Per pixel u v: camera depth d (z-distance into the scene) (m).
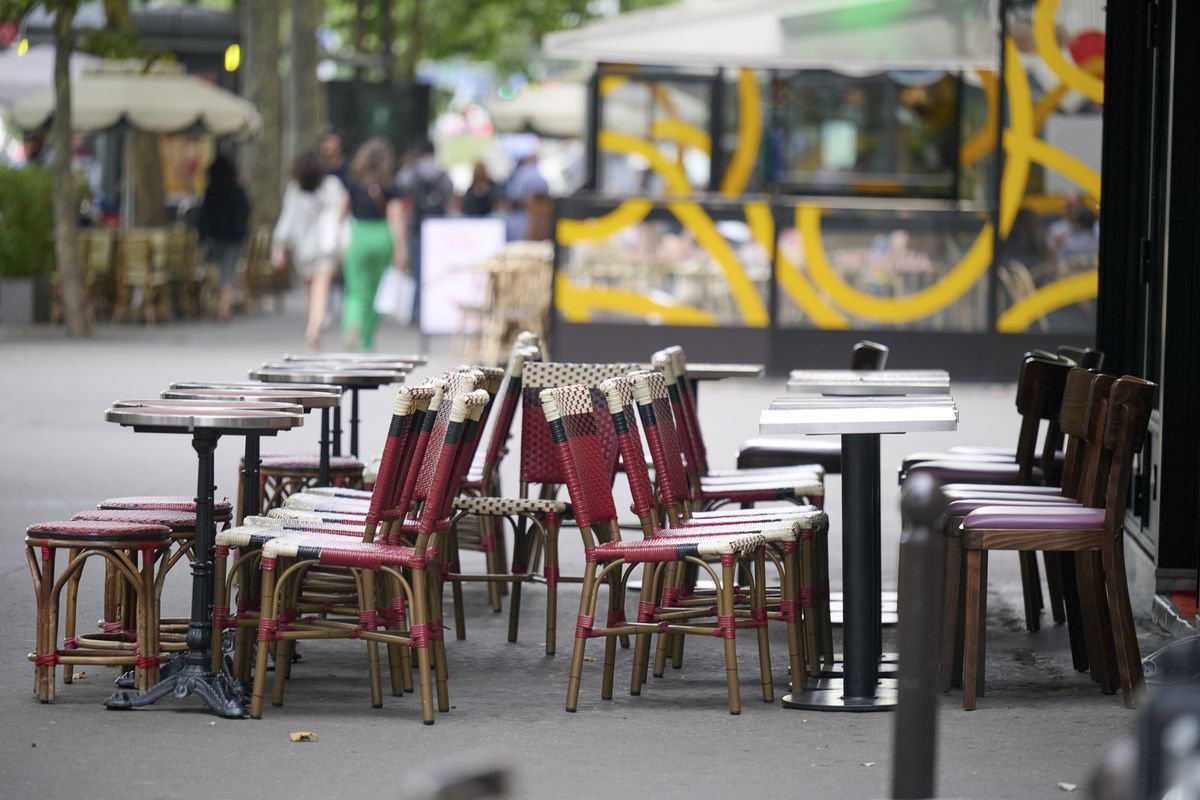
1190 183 26.81
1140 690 22.34
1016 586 31.38
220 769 19.41
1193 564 27.20
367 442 45.47
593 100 64.19
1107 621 23.23
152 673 22.39
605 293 58.84
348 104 117.88
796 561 23.23
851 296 58.22
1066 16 52.22
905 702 13.95
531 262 63.31
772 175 64.38
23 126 79.94
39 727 21.03
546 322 63.47
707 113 64.12
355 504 24.62
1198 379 26.86
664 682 24.17
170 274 82.12
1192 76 26.89
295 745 20.42
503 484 39.69
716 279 58.53
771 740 20.88
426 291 66.94
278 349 68.81
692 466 26.62
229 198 83.56
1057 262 57.28
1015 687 23.75
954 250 57.69
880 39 59.34
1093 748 20.41
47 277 78.19
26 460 42.47
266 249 92.50
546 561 25.92
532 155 80.31
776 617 23.23
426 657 21.56
